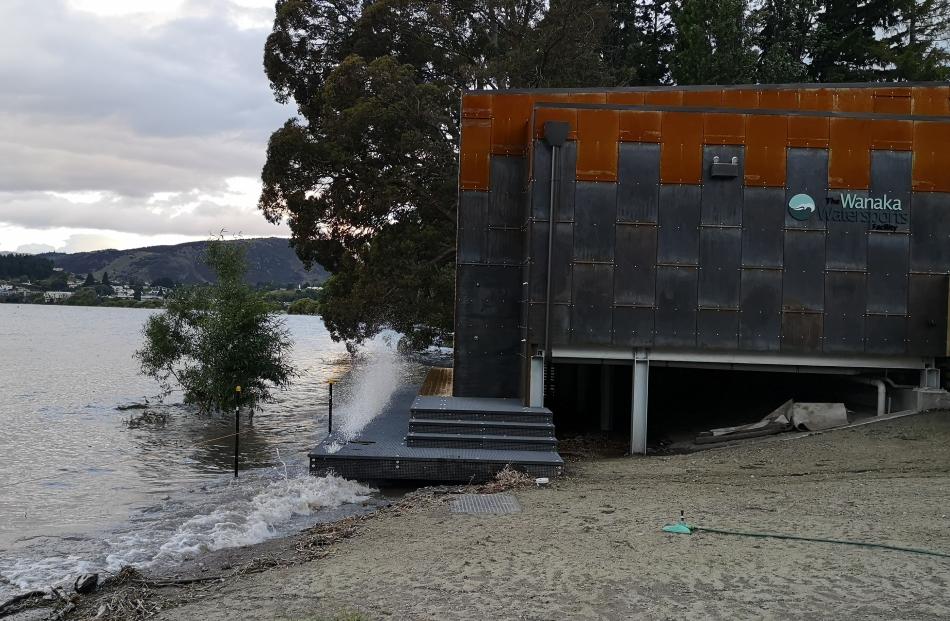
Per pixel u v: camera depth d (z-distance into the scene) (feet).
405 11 105.09
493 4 104.01
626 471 40.70
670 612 18.61
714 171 48.06
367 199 96.43
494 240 53.88
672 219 48.60
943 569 21.03
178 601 22.49
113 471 49.88
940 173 48.37
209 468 50.80
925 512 27.32
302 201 98.43
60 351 184.14
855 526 25.77
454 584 21.34
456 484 39.75
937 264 48.39
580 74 101.65
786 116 48.42
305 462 52.39
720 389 68.64
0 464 52.60
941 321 48.26
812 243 48.42
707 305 48.49
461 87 108.27
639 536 25.49
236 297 78.54
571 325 48.65
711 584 20.45
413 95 92.94
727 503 30.42
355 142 94.07
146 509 38.78
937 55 118.52
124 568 26.81
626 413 67.82
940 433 42.70
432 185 97.45
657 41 145.28
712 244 48.55
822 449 42.37
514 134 53.93
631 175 48.60
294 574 23.67
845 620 17.78
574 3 98.48
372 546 26.61
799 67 106.63
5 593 26.00
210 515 35.73
